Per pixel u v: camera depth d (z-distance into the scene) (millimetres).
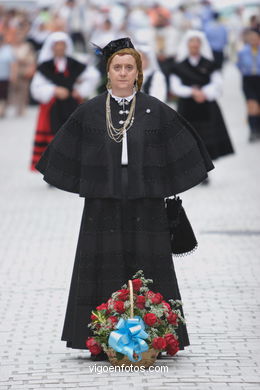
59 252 24859
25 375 15211
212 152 34562
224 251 24625
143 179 15438
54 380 14891
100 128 15523
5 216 29766
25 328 18234
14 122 57031
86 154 15523
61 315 19141
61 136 15719
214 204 31141
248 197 32312
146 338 15008
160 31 59062
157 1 68500
